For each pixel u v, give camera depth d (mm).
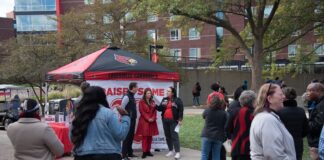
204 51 64812
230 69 45188
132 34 36469
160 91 14266
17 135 5945
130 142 12562
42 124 6020
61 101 13797
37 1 79062
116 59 13766
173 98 12867
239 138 7383
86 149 5805
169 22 25766
